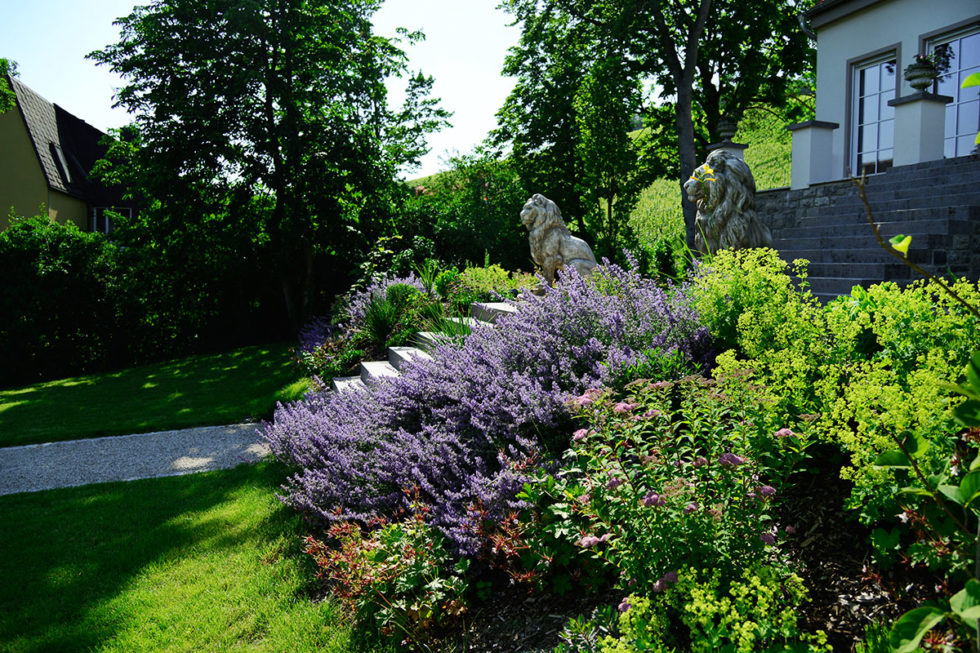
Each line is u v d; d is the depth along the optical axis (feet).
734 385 9.06
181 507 17.43
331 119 57.26
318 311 61.87
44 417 32.68
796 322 11.27
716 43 63.10
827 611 7.55
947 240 21.79
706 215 22.22
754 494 7.80
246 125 53.88
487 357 15.35
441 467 12.65
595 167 58.03
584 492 8.63
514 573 9.53
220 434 26.76
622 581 8.45
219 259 55.77
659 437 9.32
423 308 31.27
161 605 11.91
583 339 14.61
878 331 10.33
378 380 19.42
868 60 38.22
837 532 8.61
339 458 14.17
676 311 14.21
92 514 17.34
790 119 71.67
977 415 3.64
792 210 32.99
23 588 13.06
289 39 53.31
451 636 9.52
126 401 36.06
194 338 59.93
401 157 70.03
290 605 11.41
